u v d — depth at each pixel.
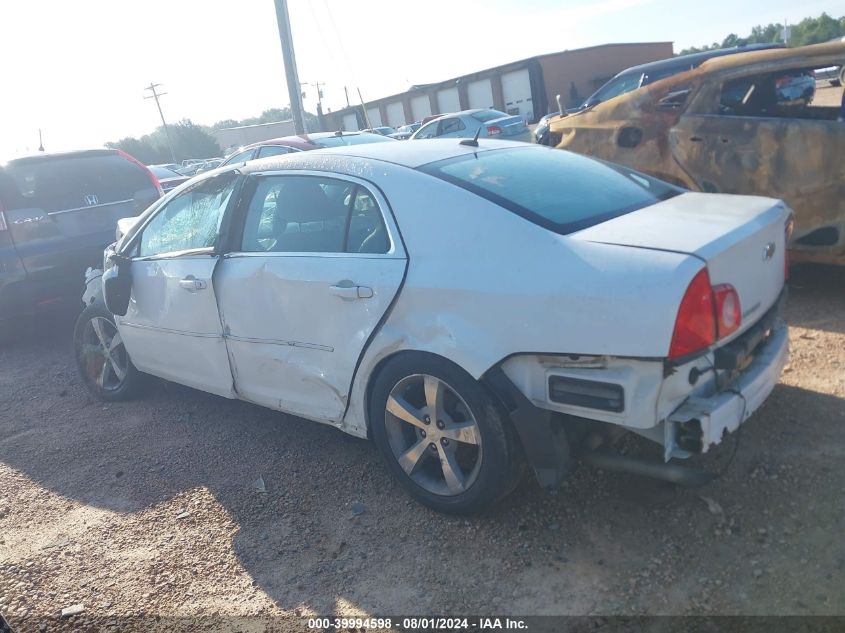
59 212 6.68
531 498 3.35
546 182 3.36
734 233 2.79
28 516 3.85
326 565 3.13
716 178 5.54
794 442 3.44
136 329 4.75
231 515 3.60
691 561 2.81
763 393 2.96
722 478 3.27
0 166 6.48
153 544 3.44
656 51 41.34
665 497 3.21
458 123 18.41
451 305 2.98
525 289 2.78
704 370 2.69
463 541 3.14
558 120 7.20
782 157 5.13
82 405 5.34
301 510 3.57
